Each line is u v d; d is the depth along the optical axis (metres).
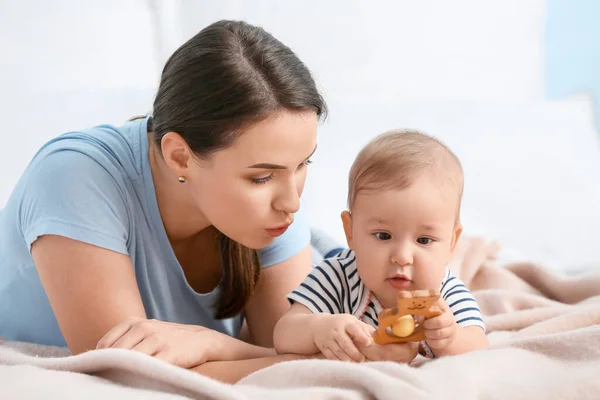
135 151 1.64
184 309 1.75
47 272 1.47
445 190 1.46
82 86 3.18
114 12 3.22
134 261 1.64
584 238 2.77
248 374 1.40
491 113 3.58
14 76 3.05
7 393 1.13
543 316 1.80
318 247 2.38
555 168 3.22
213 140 1.39
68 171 1.53
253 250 1.75
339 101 3.62
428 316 1.30
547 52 3.96
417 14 3.74
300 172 1.49
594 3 3.93
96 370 1.27
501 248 2.46
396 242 1.45
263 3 3.53
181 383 1.16
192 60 1.45
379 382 1.12
